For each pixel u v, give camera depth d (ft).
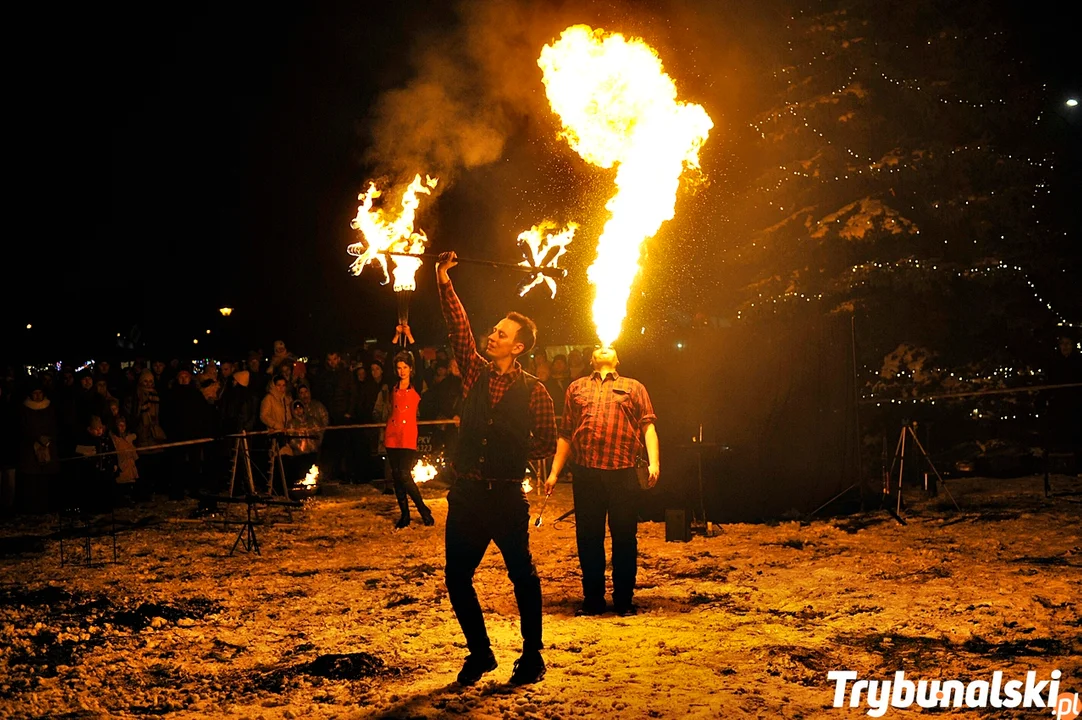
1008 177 52.21
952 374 49.57
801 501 37.93
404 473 36.94
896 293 51.03
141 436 47.85
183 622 22.88
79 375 49.52
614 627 21.39
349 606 24.34
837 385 38.68
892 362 49.67
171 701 17.19
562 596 24.94
